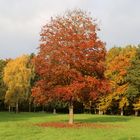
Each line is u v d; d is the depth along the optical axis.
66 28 48.12
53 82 48.88
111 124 50.97
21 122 53.25
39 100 49.97
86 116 77.56
